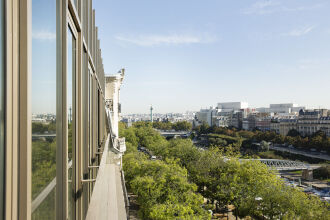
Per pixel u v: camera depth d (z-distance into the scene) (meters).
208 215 21.56
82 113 4.65
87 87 5.60
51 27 2.27
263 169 24.95
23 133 1.51
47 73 2.13
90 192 6.68
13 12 1.40
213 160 29.64
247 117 158.12
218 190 26.38
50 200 2.26
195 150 40.50
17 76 1.46
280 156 85.06
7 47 1.31
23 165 1.51
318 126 106.75
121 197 5.12
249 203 22.73
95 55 8.45
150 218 21.42
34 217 1.79
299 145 90.75
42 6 1.97
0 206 1.28
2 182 1.30
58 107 2.58
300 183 53.88
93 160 7.75
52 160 2.33
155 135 71.75
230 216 28.41
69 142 3.35
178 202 21.02
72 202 3.72
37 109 1.84
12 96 1.40
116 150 14.77
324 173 59.47
